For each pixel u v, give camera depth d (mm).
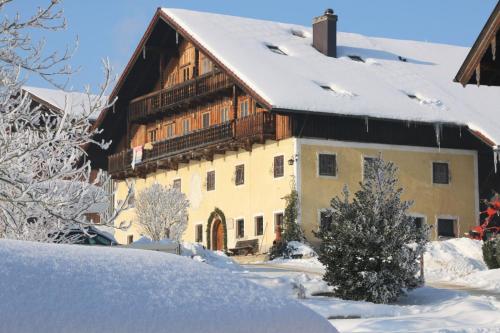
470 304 15844
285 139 38094
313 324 4250
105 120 50062
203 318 3984
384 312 16125
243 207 40469
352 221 18984
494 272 26125
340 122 38375
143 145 47219
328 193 37781
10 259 3945
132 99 49094
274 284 17812
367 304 16734
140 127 50188
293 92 37156
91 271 4039
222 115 43125
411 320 14094
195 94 43312
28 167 8625
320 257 19156
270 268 27609
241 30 43312
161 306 3945
